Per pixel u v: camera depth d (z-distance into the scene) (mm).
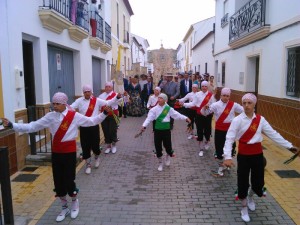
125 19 24531
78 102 6684
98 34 14094
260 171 4480
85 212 4867
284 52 8852
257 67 12414
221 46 17188
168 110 6727
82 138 6555
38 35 7832
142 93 15367
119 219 4645
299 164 7039
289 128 8438
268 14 10086
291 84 8500
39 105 8117
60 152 4531
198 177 6422
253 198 5285
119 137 10320
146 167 7109
